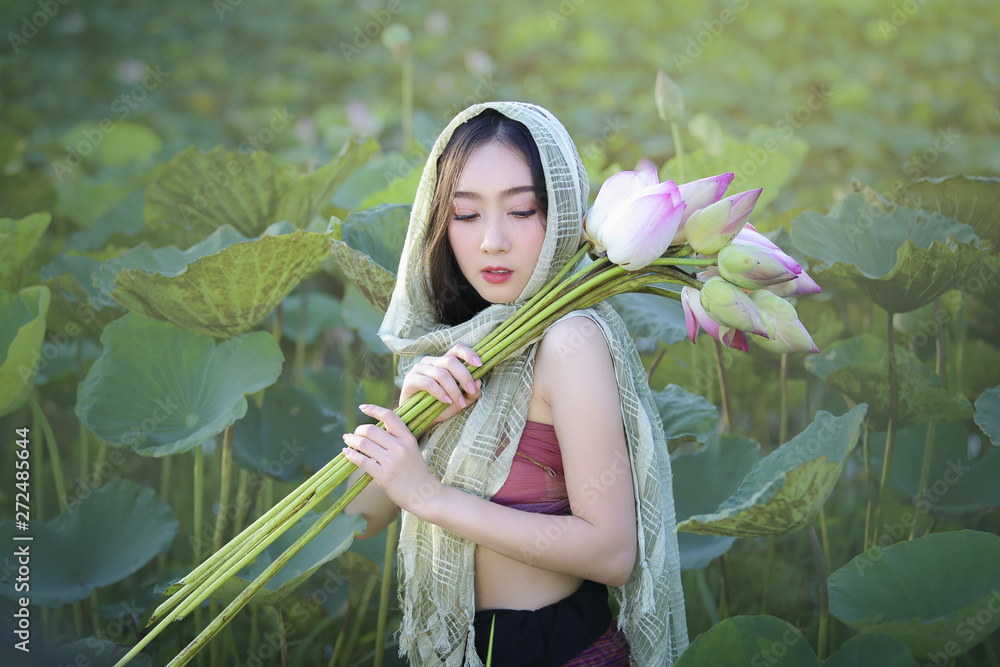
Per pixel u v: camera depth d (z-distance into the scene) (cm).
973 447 270
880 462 229
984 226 221
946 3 639
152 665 189
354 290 255
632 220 127
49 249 280
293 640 211
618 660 142
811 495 156
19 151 317
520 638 140
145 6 738
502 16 734
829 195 402
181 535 238
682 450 290
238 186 233
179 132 574
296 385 279
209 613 191
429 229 150
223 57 692
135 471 273
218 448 257
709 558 187
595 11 706
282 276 187
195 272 178
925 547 170
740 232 135
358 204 294
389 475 138
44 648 187
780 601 211
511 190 137
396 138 525
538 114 139
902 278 185
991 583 163
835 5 658
